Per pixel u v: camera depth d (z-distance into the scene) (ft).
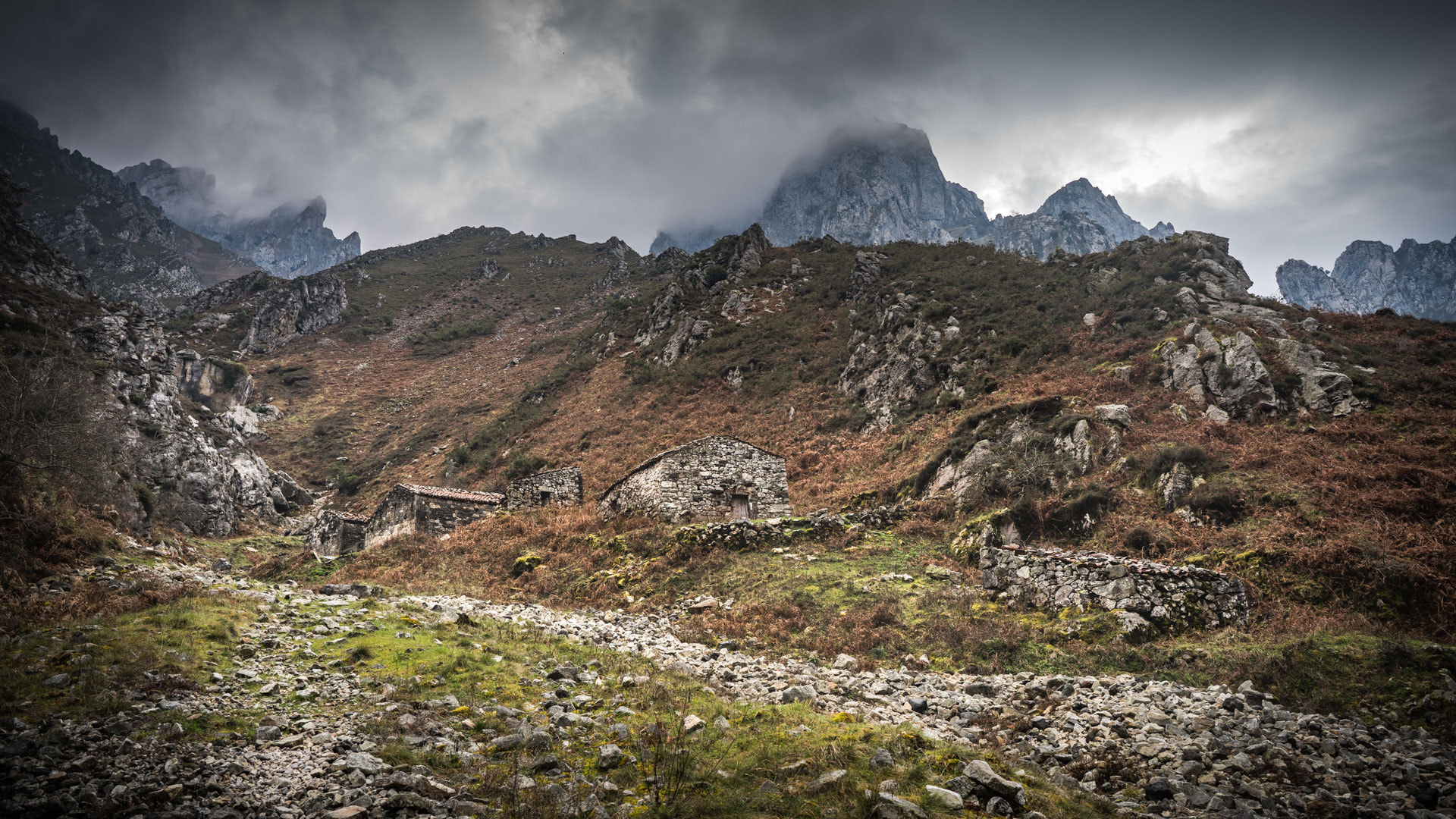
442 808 22.31
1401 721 33.68
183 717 28.25
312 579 80.74
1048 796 25.29
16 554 50.98
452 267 463.83
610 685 36.81
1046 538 68.33
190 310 345.51
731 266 227.81
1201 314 108.99
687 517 83.46
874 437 115.44
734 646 51.01
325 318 331.36
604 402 167.53
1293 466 67.21
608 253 479.41
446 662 37.93
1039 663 45.65
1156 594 49.73
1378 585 49.67
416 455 184.34
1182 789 26.71
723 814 22.80
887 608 55.21
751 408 141.18
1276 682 38.81
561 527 87.97
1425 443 67.87
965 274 166.50
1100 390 93.25
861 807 22.76
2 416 63.41
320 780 24.09
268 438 206.69
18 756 23.41
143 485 90.58
